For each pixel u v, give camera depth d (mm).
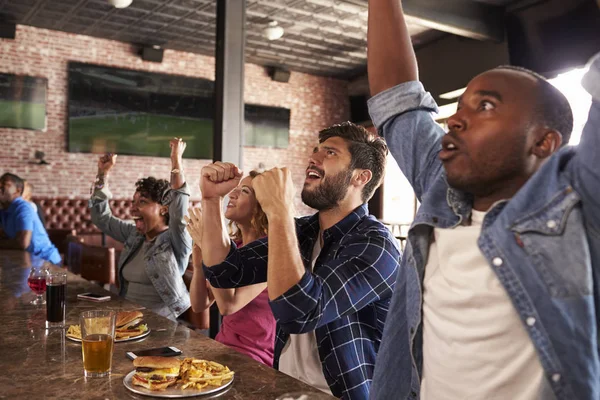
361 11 6930
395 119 1210
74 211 7840
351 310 1325
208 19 7277
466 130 885
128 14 7113
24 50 7543
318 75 10211
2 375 1202
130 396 1082
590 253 799
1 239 4414
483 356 857
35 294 2197
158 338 1527
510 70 897
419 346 996
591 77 776
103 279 3207
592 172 784
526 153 865
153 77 8445
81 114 7934
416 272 986
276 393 1111
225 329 1999
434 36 7688
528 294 803
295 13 7047
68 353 1376
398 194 9586
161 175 8602
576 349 779
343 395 1456
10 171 7539
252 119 9500
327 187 1539
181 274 2707
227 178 1616
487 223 874
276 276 1124
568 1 5801
